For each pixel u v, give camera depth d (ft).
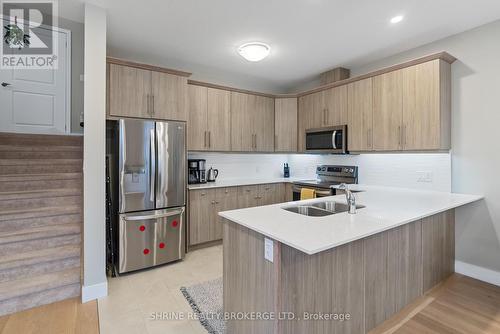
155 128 10.10
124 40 10.27
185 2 7.68
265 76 14.65
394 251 6.73
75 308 7.29
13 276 7.50
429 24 8.82
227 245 6.29
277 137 15.01
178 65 12.86
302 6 7.87
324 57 11.80
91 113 7.75
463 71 9.27
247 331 5.55
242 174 15.56
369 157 12.41
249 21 8.78
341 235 4.80
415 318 6.87
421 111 9.42
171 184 10.51
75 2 7.70
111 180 10.05
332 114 12.80
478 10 7.98
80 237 8.68
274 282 4.76
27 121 11.12
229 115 13.47
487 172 8.78
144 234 9.86
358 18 8.51
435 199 8.38
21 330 6.34
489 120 8.71
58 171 10.16
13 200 8.50
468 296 7.91
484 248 8.89
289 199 14.57
